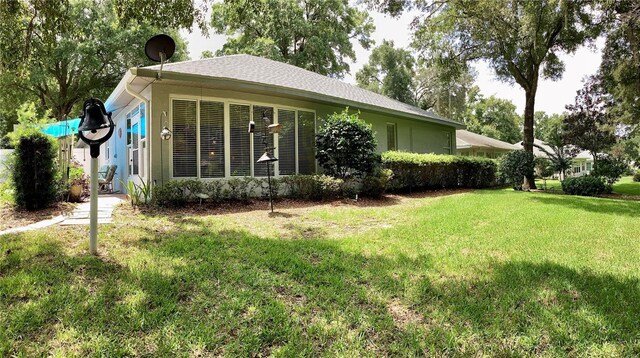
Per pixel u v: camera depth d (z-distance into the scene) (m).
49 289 2.87
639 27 10.95
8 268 3.31
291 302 2.83
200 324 2.45
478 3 12.33
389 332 2.42
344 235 5.14
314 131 10.12
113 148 12.32
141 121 8.43
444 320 2.57
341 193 9.27
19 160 6.18
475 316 2.61
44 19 6.47
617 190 15.58
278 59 22.23
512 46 13.76
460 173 13.80
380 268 3.58
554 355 2.15
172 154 7.62
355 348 2.23
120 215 6.06
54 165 6.64
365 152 9.33
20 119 6.50
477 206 8.09
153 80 7.05
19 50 6.84
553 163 18.59
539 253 4.18
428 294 2.99
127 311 2.55
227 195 7.75
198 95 7.91
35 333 2.29
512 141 44.50
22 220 5.54
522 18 12.36
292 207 7.68
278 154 9.21
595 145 16.06
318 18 25.80
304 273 3.41
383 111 11.81
